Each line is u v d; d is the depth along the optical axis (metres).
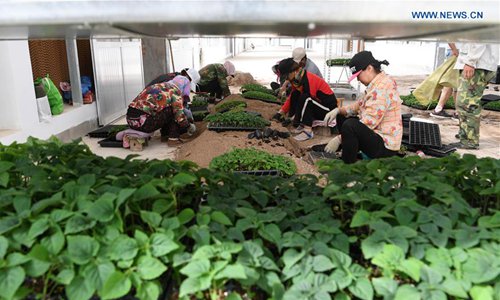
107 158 2.62
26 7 1.60
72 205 1.86
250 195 2.28
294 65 6.32
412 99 9.55
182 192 2.33
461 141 6.08
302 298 1.46
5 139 5.13
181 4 1.56
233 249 1.61
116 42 8.01
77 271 1.61
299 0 1.55
